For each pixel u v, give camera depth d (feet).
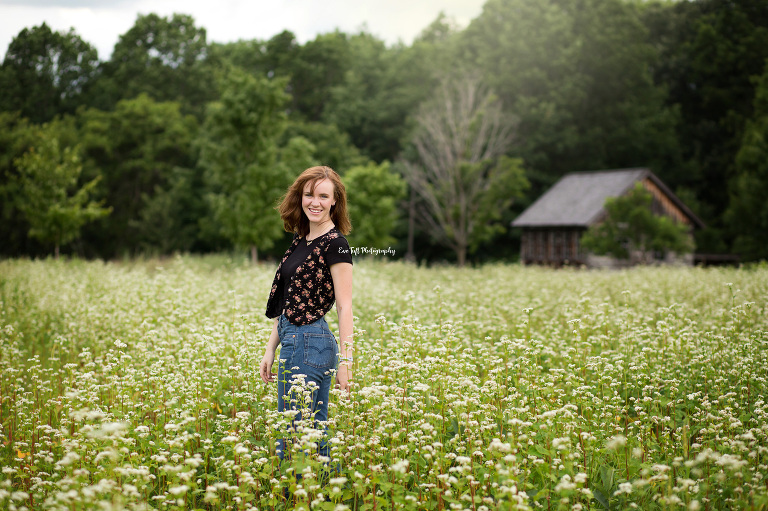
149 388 15.61
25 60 187.73
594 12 161.89
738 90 164.45
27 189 78.18
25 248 129.90
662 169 157.38
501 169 114.21
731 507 10.87
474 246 113.60
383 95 174.40
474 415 12.91
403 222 151.94
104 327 23.34
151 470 12.37
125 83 187.42
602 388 15.85
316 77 186.29
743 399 15.52
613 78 157.79
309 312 12.40
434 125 118.73
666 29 184.85
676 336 19.45
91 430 10.61
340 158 148.25
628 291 22.26
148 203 145.48
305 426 11.46
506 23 161.89
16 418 15.12
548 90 158.92
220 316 23.27
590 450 12.28
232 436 10.87
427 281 45.78
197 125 167.02
